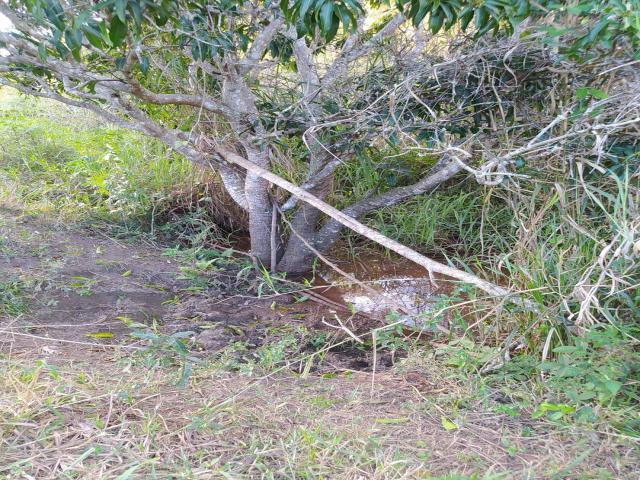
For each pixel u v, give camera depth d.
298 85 4.19
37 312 3.37
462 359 2.83
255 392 2.54
